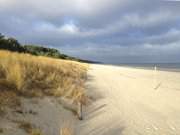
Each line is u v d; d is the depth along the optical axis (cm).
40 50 7788
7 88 819
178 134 765
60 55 8569
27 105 775
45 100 900
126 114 980
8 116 634
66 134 636
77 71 2611
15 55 1627
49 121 723
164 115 1012
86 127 762
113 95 1444
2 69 1008
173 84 2269
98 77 2703
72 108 937
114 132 741
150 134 747
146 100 1345
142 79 2717
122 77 2906
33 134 585
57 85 1234
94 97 1291
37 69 1420
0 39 3453
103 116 917
